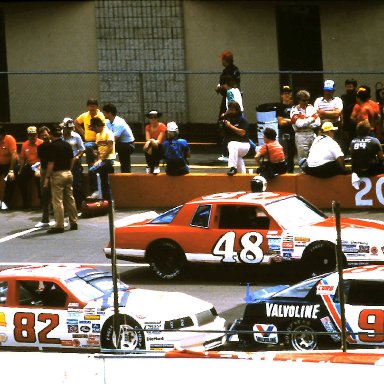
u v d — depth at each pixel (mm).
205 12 85562
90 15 87062
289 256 50531
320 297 40062
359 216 62688
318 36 84312
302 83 84062
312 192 64750
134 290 43969
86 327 41938
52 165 63125
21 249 60156
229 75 69688
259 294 42000
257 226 51500
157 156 69062
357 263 49219
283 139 68875
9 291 43156
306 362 28359
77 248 59750
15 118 88500
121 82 86812
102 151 67375
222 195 53531
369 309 39344
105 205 67500
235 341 41375
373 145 63469
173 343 40938
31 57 88188
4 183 70438
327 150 64062
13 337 42938
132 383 29328
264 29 84875
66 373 29594
